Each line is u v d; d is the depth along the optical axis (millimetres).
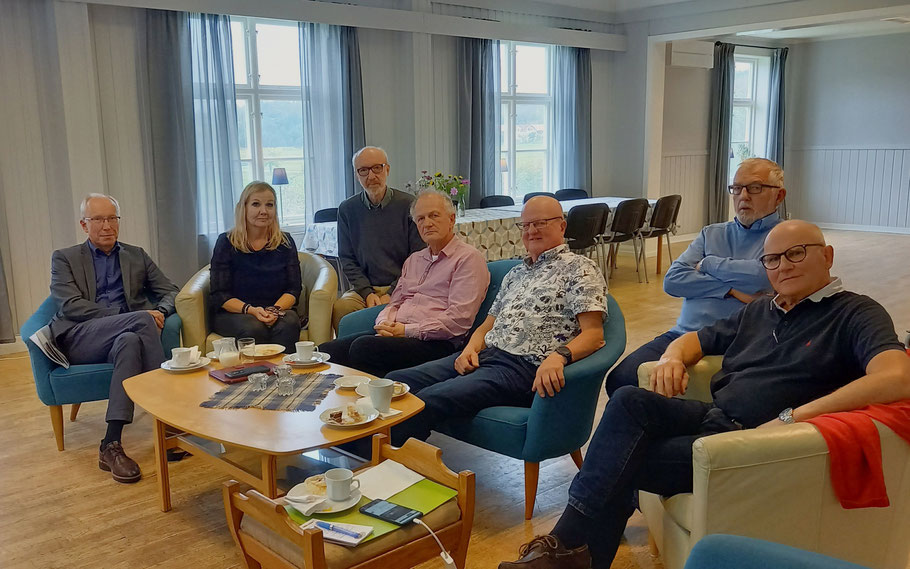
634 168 9086
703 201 10375
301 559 1728
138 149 5598
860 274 7465
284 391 2617
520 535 2576
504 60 8203
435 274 3326
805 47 11188
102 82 5383
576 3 8453
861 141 10836
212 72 5820
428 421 2639
